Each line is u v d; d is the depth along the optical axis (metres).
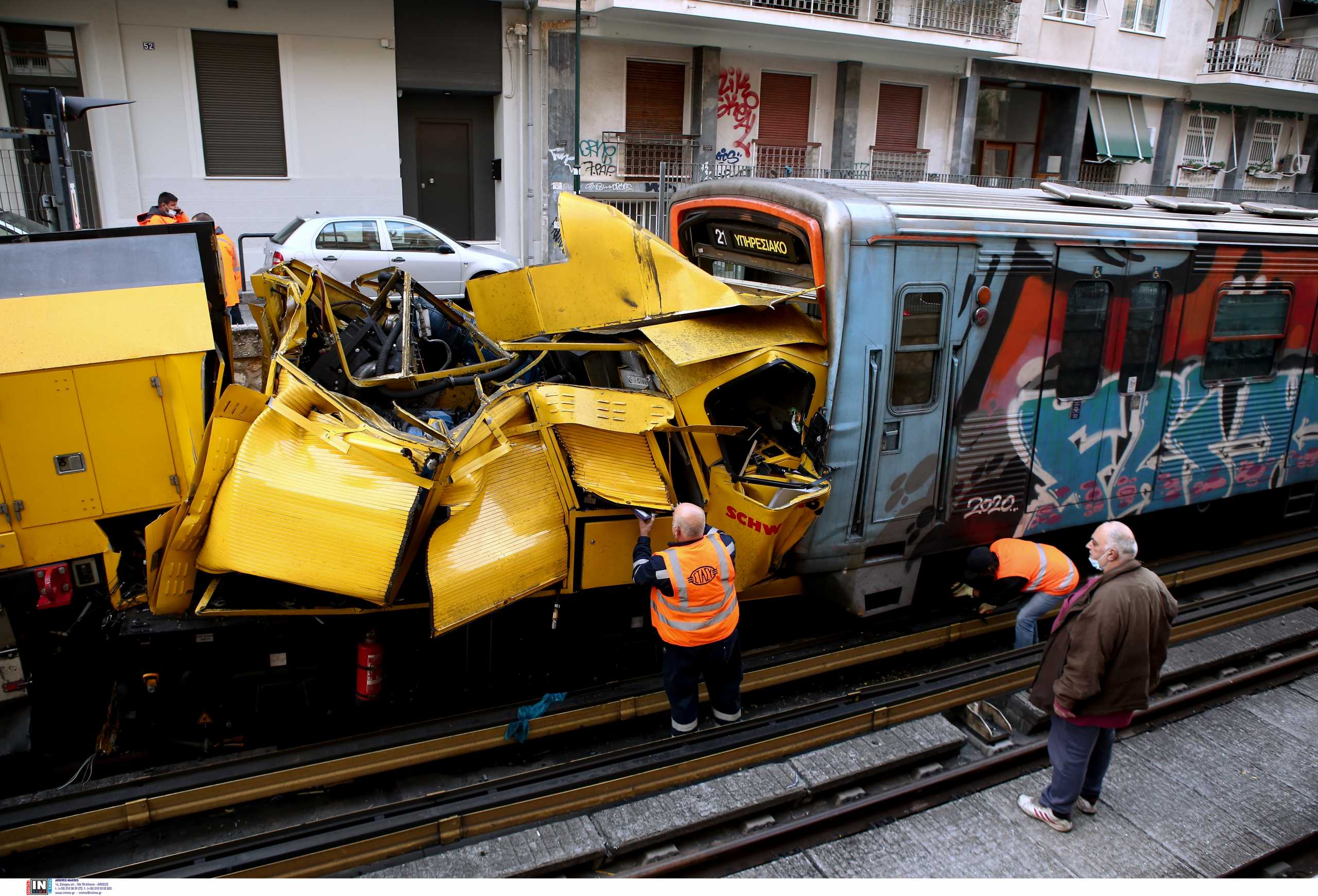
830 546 5.50
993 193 6.51
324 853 3.95
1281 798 4.91
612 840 4.18
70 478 4.33
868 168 21.14
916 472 5.70
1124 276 6.29
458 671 5.25
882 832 4.52
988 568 5.95
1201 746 5.38
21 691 4.42
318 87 15.46
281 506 4.16
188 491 4.24
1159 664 4.24
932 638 6.33
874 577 5.82
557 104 17.36
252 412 4.28
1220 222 6.94
